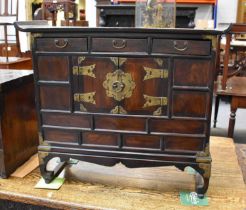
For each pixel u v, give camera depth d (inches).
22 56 134.2
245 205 45.6
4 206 53.6
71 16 98.1
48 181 50.3
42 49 45.2
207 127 44.0
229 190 49.4
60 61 45.1
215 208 44.8
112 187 50.1
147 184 51.1
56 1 91.0
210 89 42.6
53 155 48.9
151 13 54.2
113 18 83.5
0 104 50.3
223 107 150.8
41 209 51.4
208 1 165.2
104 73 44.4
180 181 52.1
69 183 51.1
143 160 46.4
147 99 44.3
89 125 46.9
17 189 49.3
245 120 131.6
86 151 47.7
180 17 78.9
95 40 43.3
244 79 109.3
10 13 138.9
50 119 47.9
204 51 41.3
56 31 43.5
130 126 45.8
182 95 43.5
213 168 56.4
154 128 45.4
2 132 51.0
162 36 41.4
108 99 45.4
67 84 45.7
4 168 52.1
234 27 83.4
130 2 143.7
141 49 42.6
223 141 69.8
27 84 57.7
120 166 57.2
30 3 159.6
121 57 43.3
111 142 47.0
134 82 44.1
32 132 60.8
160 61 42.6
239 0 177.3
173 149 45.6
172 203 45.9
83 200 46.5
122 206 45.1
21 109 56.3
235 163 58.6
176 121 44.6
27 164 57.9
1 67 110.0
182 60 42.1
